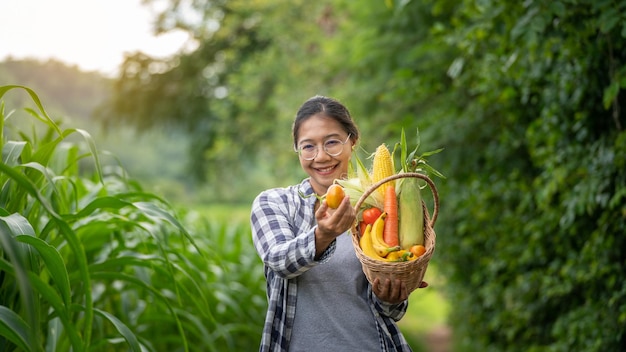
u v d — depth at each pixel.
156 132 20.20
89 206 2.46
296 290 2.04
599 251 3.19
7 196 2.26
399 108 6.66
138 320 3.49
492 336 5.52
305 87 10.38
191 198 24.05
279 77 11.43
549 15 2.79
